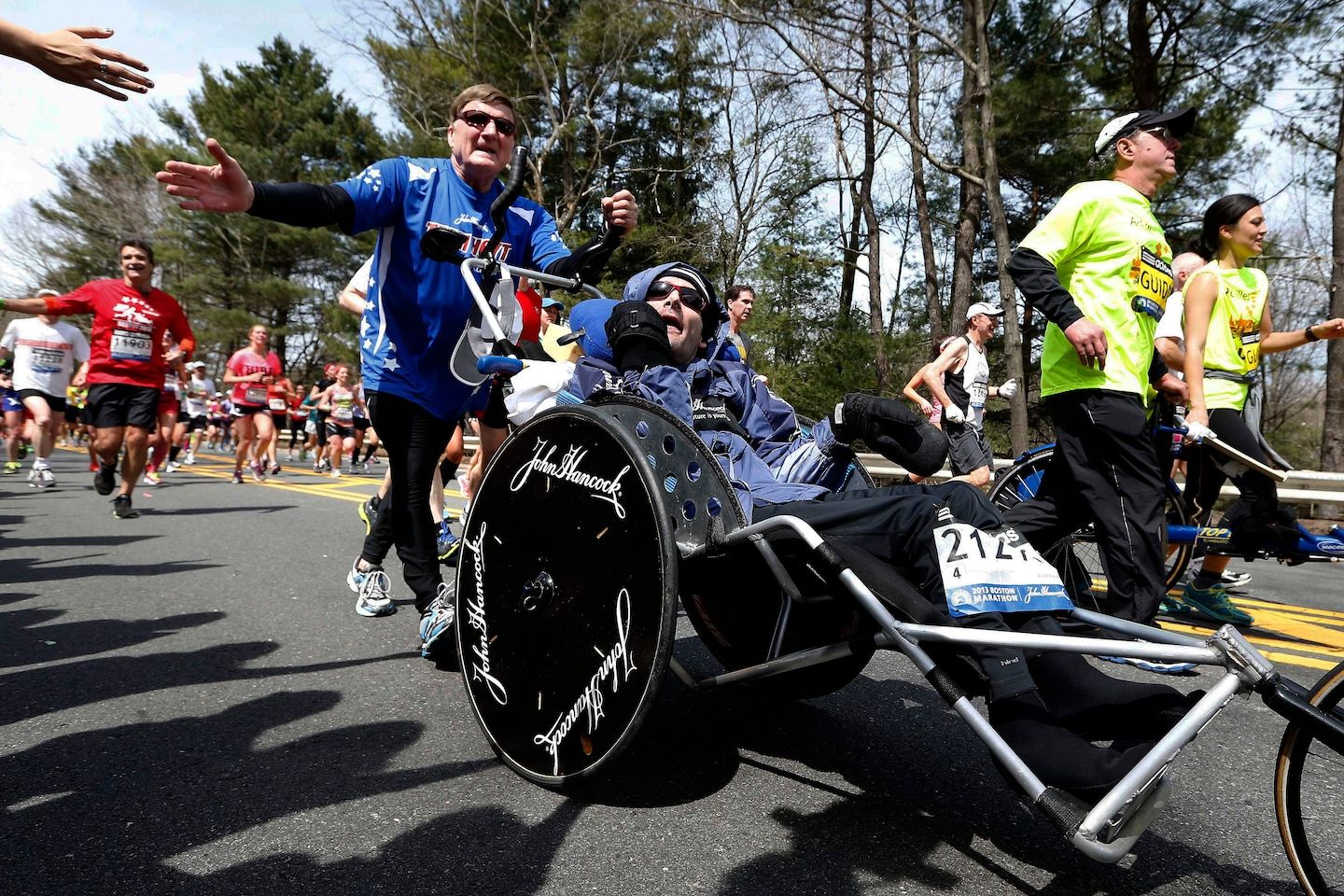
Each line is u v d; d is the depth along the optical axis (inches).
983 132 470.9
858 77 550.9
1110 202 125.0
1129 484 125.0
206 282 1353.3
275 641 134.5
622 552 76.2
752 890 67.4
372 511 169.3
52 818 76.5
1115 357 124.9
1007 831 79.3
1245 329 160.9
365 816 77.8
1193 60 537.3
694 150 946.1
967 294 644.7
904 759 95.7
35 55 82.4
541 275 112.7
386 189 111.3
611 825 77.6
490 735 88.9
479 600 91.3
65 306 255.0
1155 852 76.1
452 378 119.1
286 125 1341.0
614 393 90.0
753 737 101.0
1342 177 490.0
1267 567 281.3
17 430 419.2
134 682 114.0
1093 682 68.1
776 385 748.6
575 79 896.3
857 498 77.3
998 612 69.0
